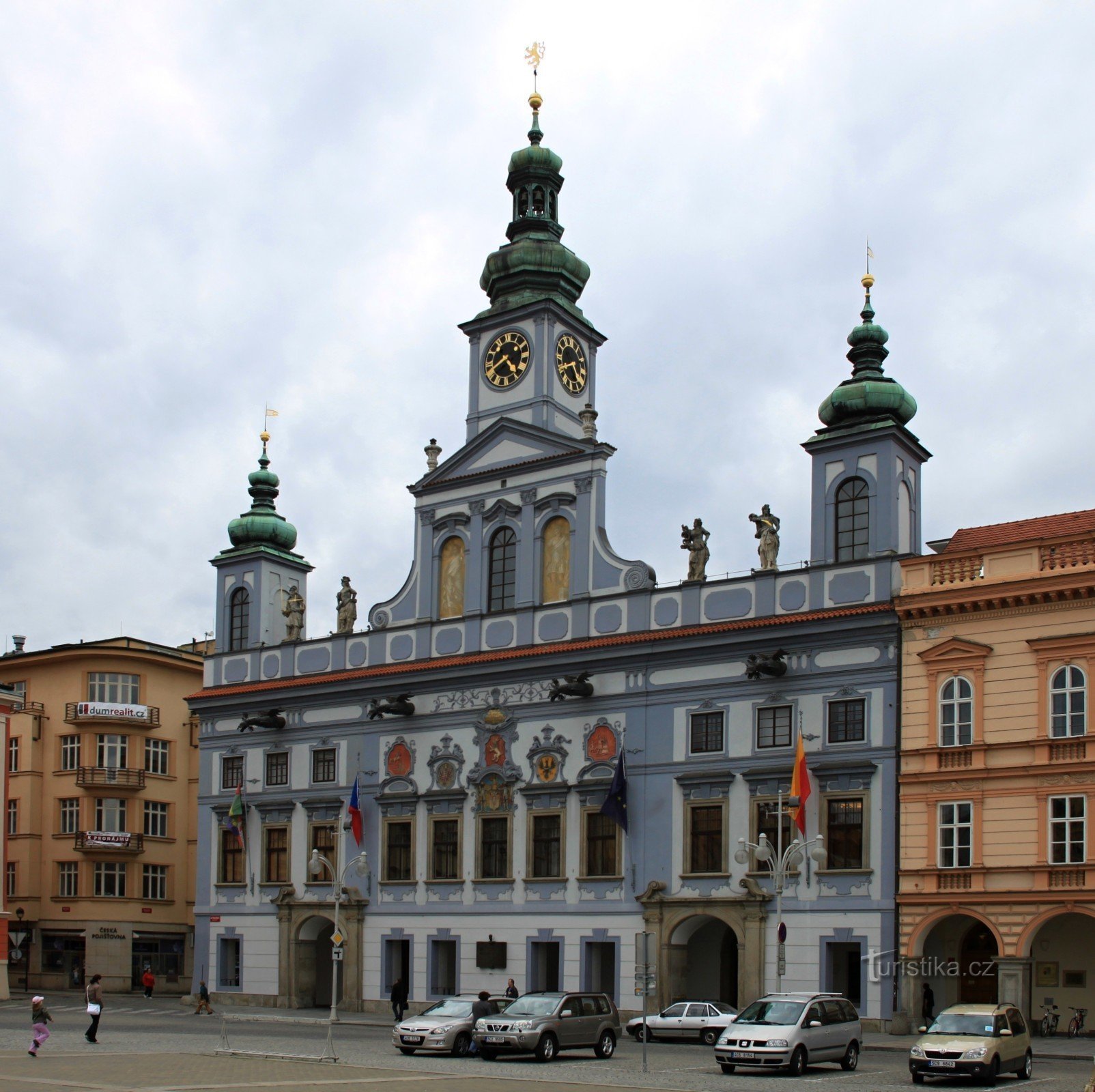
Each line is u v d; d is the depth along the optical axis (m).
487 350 67.00
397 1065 36.16
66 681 87.12
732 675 54.91
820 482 54.97
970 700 49.53
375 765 64.44
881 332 56.47
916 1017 48.75
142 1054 38.53
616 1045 45.16
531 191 70.00
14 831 86.19
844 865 51.28
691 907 53.88
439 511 65.31
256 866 67.44
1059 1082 34.34
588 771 57.84
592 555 59.88
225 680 71.31
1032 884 47.12
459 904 60.38
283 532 74.06
